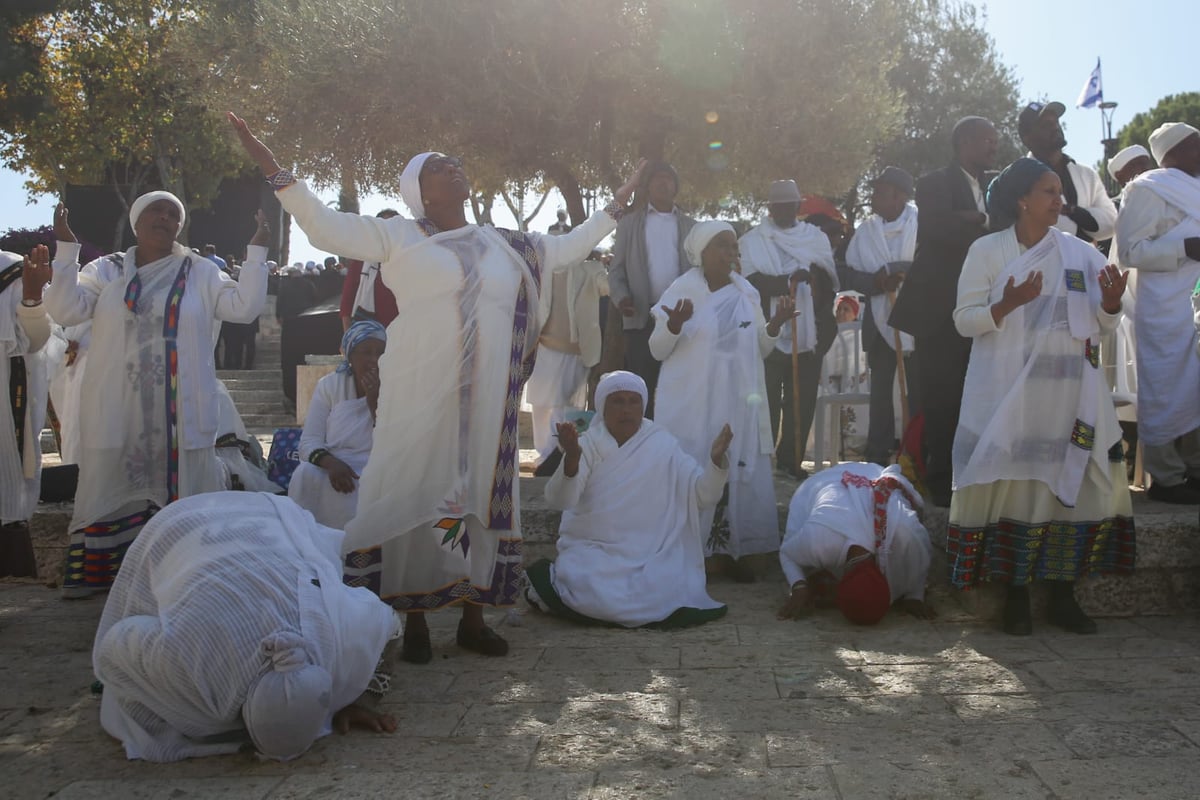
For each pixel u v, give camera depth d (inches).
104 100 994.1
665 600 207.3
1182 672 168.4
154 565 144.6
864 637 194.7
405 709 157.1
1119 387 271.6
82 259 241.1
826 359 392.2
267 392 695.1
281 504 155.8
